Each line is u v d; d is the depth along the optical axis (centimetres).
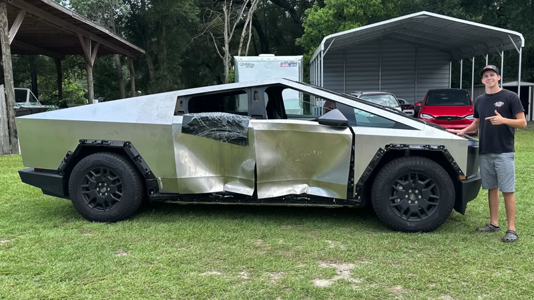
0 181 636
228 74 2497
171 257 328
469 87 2666
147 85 3039
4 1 962
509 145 366
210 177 412
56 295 265
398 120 393
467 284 280
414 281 285
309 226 412
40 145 431
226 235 382
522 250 339
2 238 377
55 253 335
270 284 282
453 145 379
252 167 399
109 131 417
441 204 379
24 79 2981
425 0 2309
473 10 2053
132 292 269
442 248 346
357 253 337
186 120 406
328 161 396
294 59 1128
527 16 1897
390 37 2062
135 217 441
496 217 391
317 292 269
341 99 407
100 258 326
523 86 2247
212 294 268
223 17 2847
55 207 485
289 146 396
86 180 421
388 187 384
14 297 262
